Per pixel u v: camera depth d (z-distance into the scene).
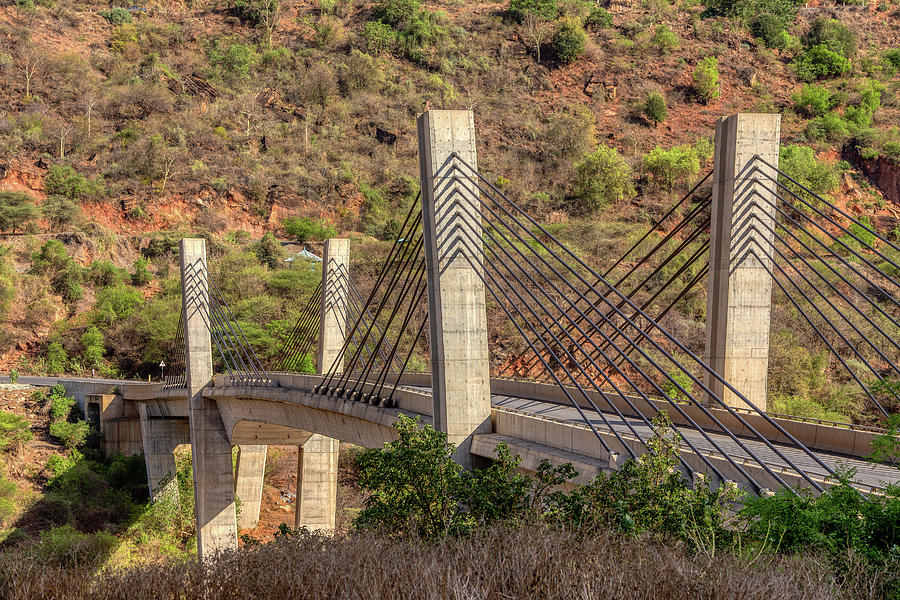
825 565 15.04
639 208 143.12
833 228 120.06
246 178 151.38
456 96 188.62
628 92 188.50
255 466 79.81
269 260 131.38
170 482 76.12
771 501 18.38
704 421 37.34
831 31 198.62
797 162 133.38
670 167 148.62
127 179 146.12
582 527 18.47
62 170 141.62
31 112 155.75
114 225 139.62
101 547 55.25
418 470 22.80
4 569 19.97
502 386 56.66
